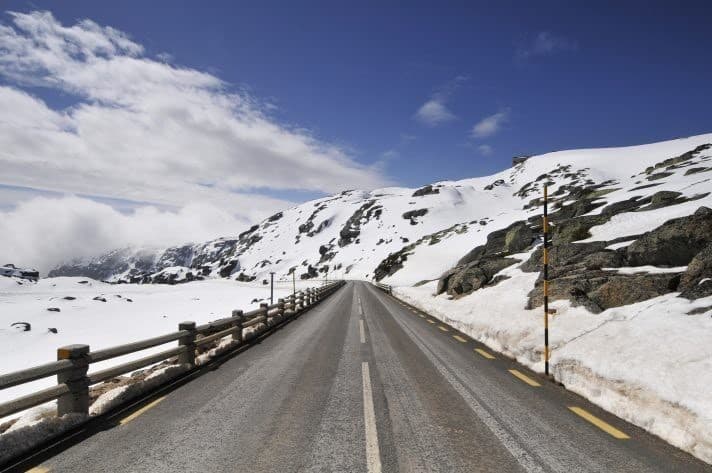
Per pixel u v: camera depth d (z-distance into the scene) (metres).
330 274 162.62
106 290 97.75
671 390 4.96
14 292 77.19
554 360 7.32
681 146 192.38
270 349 10.54
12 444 4.22
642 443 4.51
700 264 9.41
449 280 26.70
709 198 21.25
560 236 24.20
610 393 5.75
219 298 64.06
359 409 5.61
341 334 13.01
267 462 4.00
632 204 30.64
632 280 10.49
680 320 7.06
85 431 4.89
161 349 17.78
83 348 5.26
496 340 10.41
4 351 23.88
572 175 189.88
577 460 4.06
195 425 5.05
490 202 198.88
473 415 5.36
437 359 8.98
